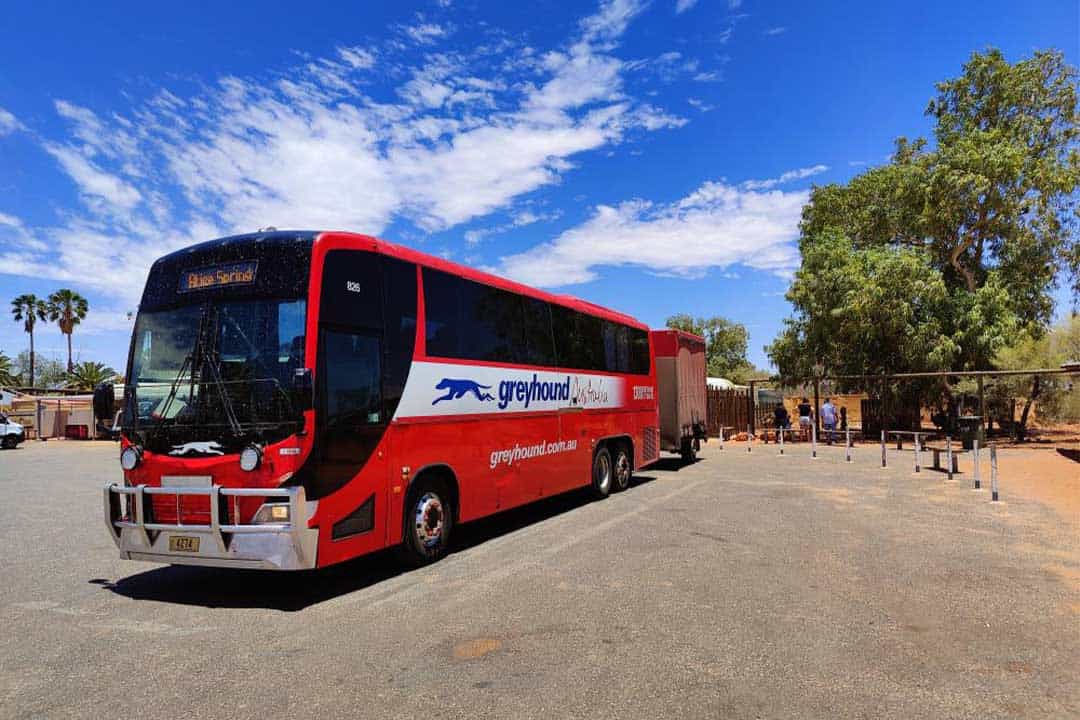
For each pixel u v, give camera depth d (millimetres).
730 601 6293
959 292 26250
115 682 4672
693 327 61500
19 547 9414
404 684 4555
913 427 27828
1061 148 26766
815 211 31797
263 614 6207
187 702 4332
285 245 6715
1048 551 8211
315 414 6352
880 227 28875
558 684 4516
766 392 43375
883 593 6512
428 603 6418
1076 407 25125
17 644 5473
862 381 28297
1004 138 25859
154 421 6715
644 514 11070
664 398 18547
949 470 15070
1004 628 5531
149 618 6137
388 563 8078
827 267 26953
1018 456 20062
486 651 5141
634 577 7184
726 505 11820
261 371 6406
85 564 8352
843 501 12070
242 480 6234
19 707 4289
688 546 8633
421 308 8047
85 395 50500
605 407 13055
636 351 14812
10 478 19234
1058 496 12367
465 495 8695
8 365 72312
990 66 27594
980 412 23094
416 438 7777
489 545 9039
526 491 10188
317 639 5488
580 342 12211
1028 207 25078
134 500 6625
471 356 8953
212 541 6219
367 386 7082
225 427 6340
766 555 8086
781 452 22156
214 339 6648
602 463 12938
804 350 28203
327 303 6648
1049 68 27125
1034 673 4641
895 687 4430
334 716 4109
